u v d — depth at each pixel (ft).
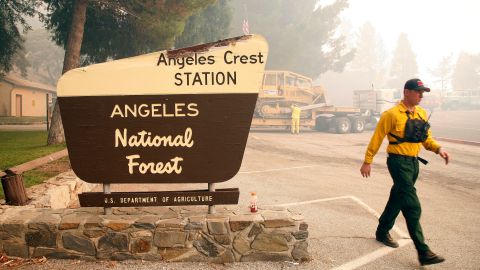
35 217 13.14
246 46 13.24
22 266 12.30
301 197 22.66
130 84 13.37
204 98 13.38
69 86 13.29
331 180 28.14
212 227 12.71
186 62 13.34
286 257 12.87
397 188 13.33
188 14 48.96
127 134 13.42
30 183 20.49
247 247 12.78
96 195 13.21
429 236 16.22
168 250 12.74
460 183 28.32
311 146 49.55
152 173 13.46
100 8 48.42
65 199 19.93
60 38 52.65
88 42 53.16
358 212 19.49
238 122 13.42
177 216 13.28
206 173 13.48
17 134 54.85
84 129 13.37
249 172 30.78
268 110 68.39
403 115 13.14
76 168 13.44
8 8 55.72
